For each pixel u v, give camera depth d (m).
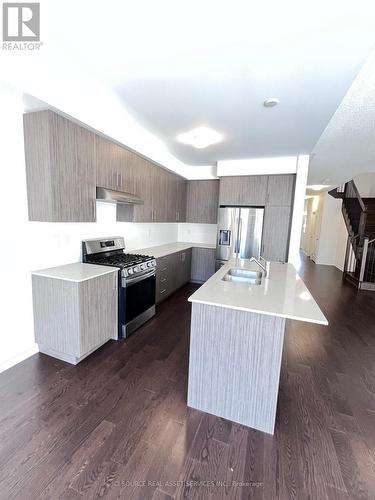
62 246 2.66
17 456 1.44
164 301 4.09
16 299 2.24
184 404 1.88
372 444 1.59
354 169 4.84
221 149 3.72
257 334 1.61
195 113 2.49
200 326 1.75
